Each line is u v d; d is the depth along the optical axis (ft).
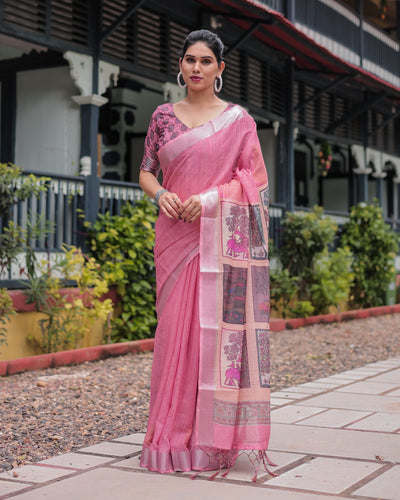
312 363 23.43
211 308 10.77
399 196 62.95
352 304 45.09
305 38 34.06
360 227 44.78
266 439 10.61
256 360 10.79
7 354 22.77
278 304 37.22
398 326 35.88
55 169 28.04
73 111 27.71
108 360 23.70
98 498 9.47
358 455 11.52
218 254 10.89
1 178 22.07
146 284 26.71
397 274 51.65
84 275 24.41
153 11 30.25
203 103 11.54
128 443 12.76
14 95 29.09
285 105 40.32
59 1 25.81
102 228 26.89
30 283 23.30
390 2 57.31
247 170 11.28
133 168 43.73
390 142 55.72
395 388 18.39
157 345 11.24
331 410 15.44
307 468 10.75
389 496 9.35
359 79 42.98
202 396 10.59
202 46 11.37
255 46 37.35
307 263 37.91
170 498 9.39
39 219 23.50
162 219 11.38
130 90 43.19
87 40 27.04
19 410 15.88
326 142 47.93
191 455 10.79
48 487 10.02
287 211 39.75
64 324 23.79
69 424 14.58
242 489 9.73
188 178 11.21
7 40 27.61
